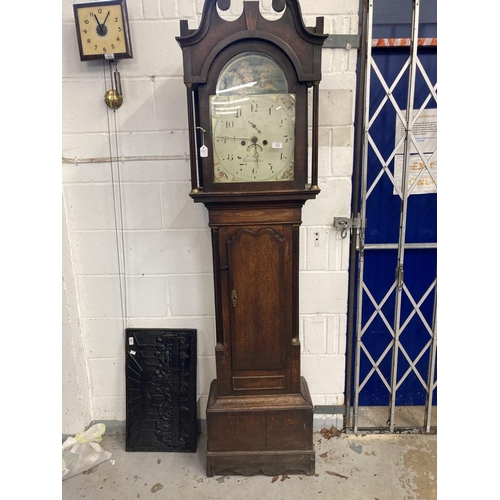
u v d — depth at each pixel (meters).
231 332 1.40
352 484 1.47
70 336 1.61
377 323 1.76
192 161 1.22
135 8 1.41
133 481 1.51
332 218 1.57
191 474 1.53
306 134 1.21
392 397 1.69
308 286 1.63
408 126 1.47
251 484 1.48
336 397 1.74
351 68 1.44
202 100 1.17
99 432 1.73
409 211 1.66
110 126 1.51
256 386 1.46
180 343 1.67
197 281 1.64
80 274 1.64
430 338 1.75
